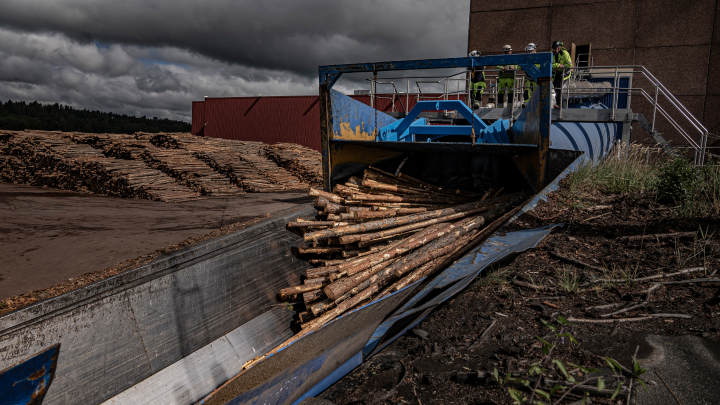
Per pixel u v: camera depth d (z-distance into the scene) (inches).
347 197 242.4
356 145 273.9
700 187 245.4
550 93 215.3
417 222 227.8
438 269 177.2
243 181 535.8
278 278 238.4
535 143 232.2
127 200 439.5
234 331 207.6
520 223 210.4
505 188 273.6
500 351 128.3
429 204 259.3
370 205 241.4
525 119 252.1
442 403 110.5
